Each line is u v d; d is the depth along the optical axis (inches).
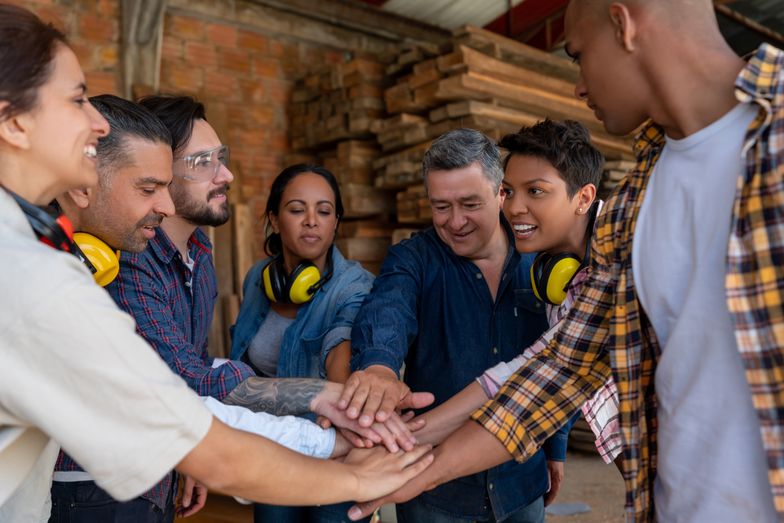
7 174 39.8
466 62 170.4
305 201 79.1
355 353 67.4
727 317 37.4
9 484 40.6
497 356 70.8
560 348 52.2
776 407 34.6
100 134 43.8
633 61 39.6
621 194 45.4
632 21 38.7
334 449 57.2
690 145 39.1
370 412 56.8
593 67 41.2
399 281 71.1
